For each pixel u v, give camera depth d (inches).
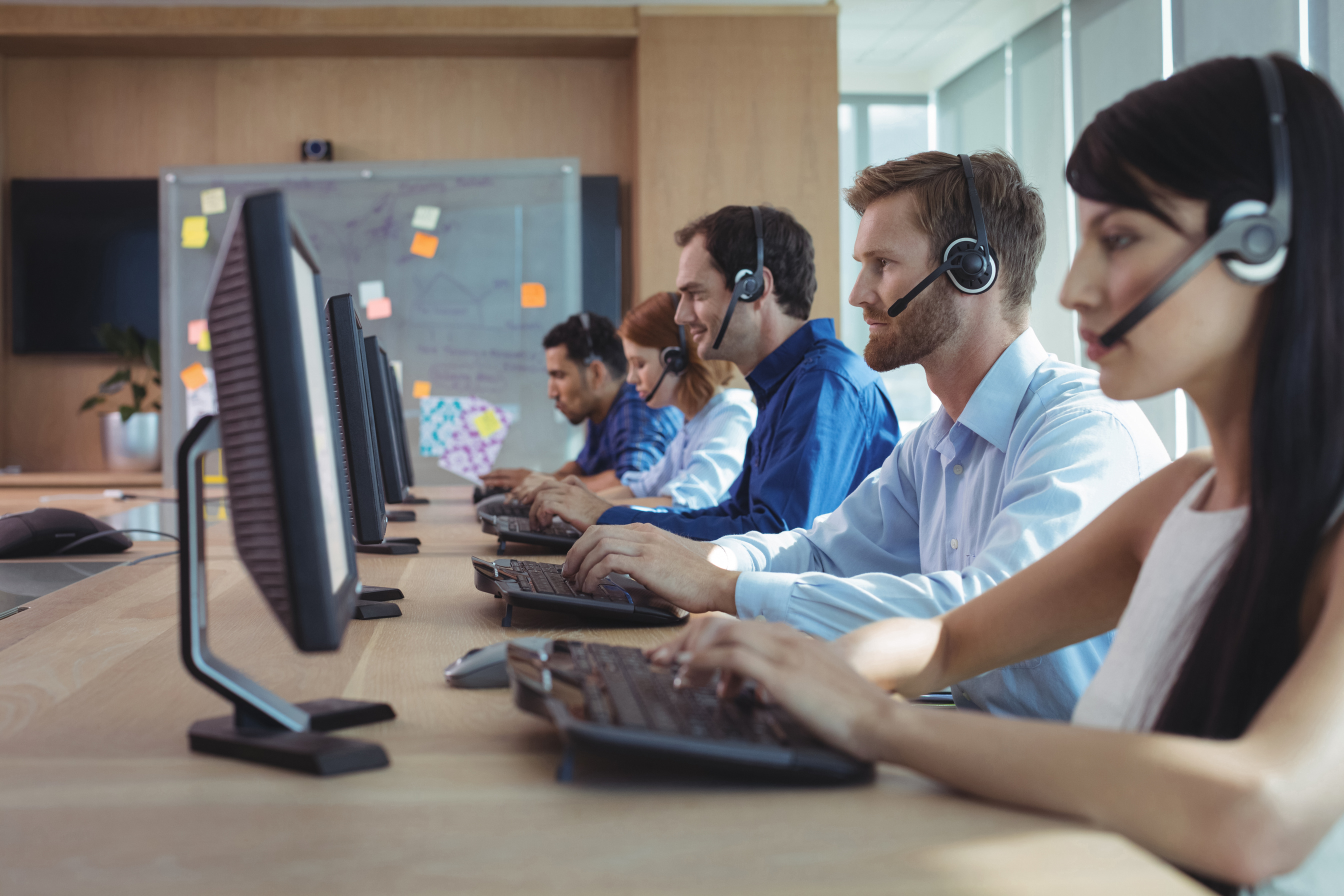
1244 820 19.0
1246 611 23.4
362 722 29.1
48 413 194.5
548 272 187.2
